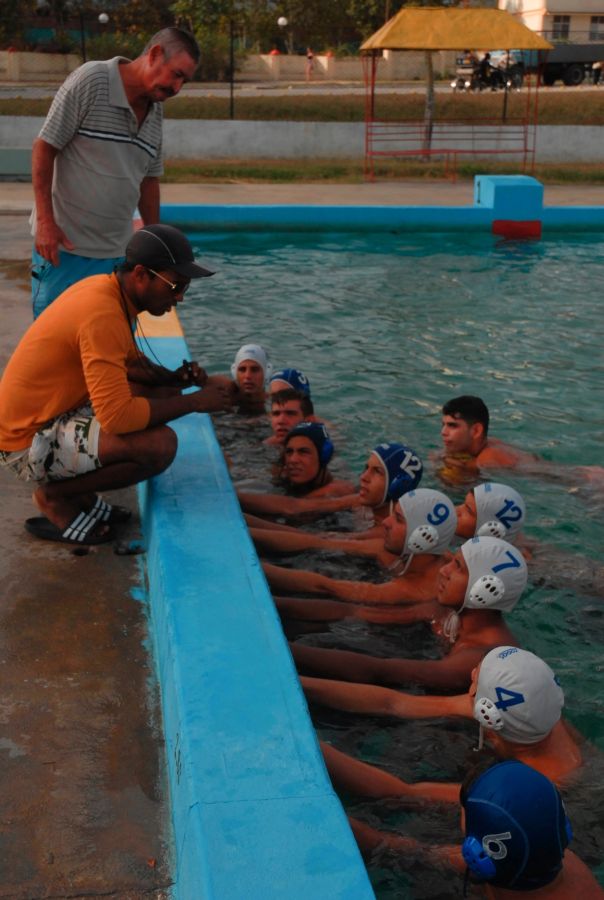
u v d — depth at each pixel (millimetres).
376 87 41344
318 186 20781
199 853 2471
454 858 3266
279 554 5410
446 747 3883
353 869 2434
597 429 7484
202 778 2729
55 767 3096
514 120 27781
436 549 4949
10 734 3227
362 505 5938
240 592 3715
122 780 3066
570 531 5746
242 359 7551
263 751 2852
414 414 7750
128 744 3225
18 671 3555
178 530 4199
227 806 2627
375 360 9195
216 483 4738
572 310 11281
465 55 35688
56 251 5031
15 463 4348
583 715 4074
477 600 4305
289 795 2676
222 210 16625
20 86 39312
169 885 2686
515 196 16844
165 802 2990
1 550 4402
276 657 3318
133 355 4676
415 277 13172
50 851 2771
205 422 5648
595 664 4453
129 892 2652
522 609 4891
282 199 18438
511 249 15484
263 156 25109
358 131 25281
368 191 20094
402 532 4926
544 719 3600
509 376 8773
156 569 4012
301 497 6125
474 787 2891
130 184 5234
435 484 6422
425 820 3449
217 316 10773
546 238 16625
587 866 3201
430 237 16469
